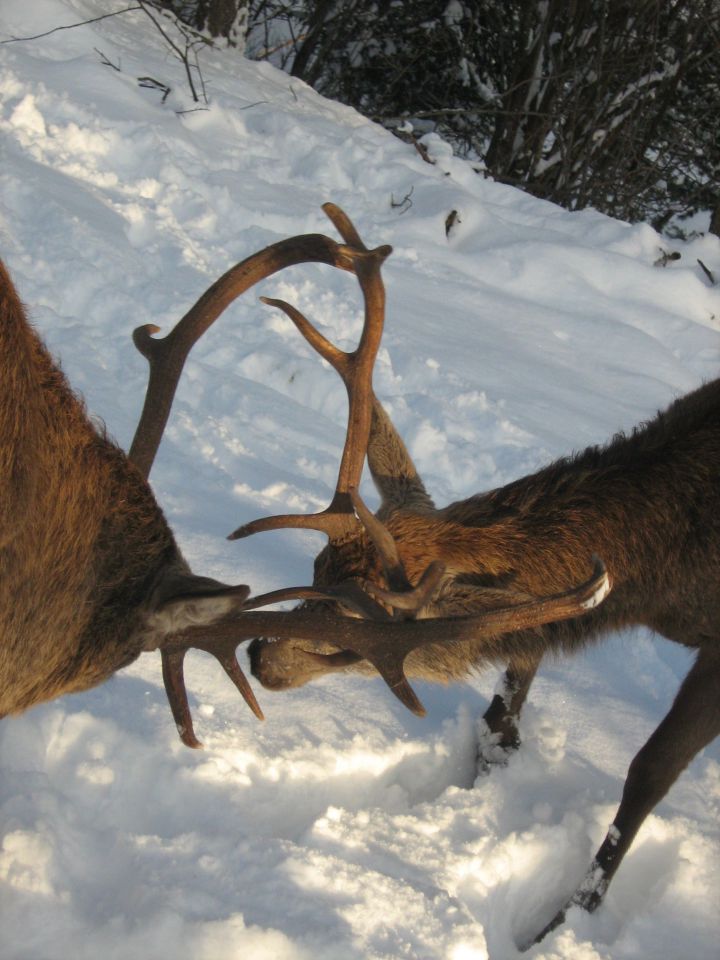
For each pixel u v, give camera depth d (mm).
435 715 3246
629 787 2867
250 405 4402
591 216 8375
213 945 2307
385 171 7781
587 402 5652
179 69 8250
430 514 2863
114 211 5602
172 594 2324
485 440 4879
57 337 4297
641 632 3789
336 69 12984
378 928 2459
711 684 2924
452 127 12867
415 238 7191
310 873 2502
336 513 2742
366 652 2506
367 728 3086
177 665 2512
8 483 2105
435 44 12508
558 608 2451
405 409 4770
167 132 6969
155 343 2566
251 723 2973
